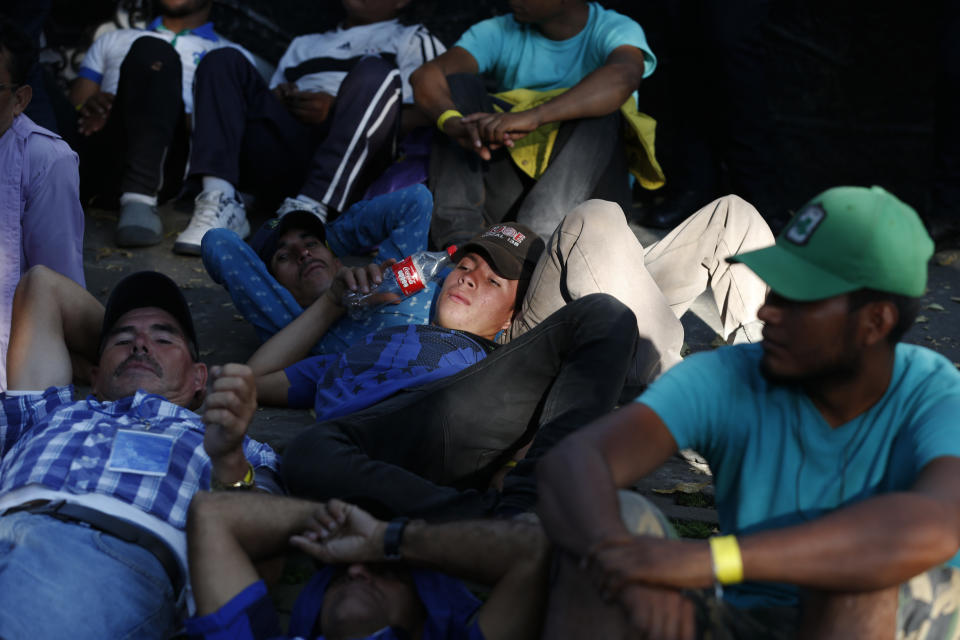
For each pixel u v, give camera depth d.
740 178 6.04
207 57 5.67
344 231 4.73
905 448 1.93
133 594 2.44
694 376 2.10
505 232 3.73
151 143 5.64
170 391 3.14
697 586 1.77
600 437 2.01
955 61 5.52
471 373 3.07
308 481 2.75
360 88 5.34
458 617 2.26
